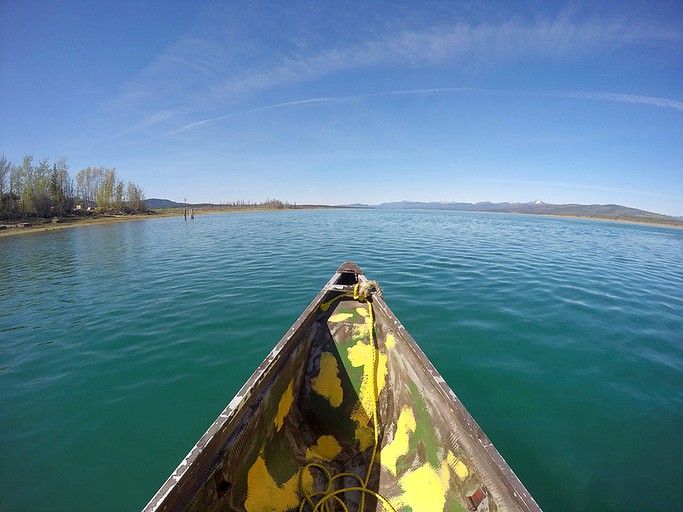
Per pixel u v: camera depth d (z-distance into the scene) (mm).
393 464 762
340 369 962
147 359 1427
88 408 1121
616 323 1812
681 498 812
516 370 1323
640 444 971
